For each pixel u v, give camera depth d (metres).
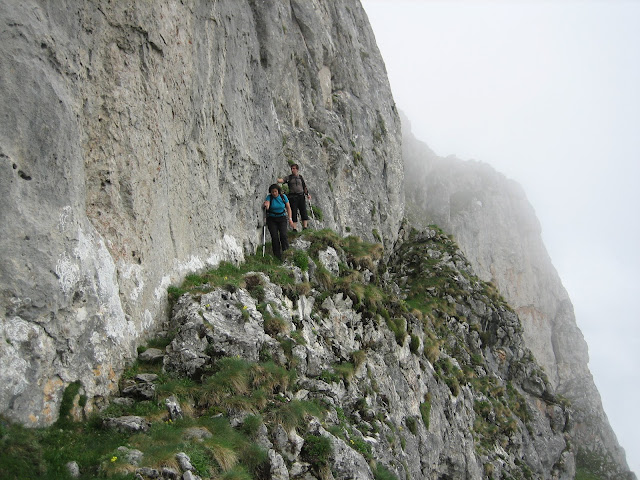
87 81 11.58
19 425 8.42
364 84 39.53
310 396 13.42
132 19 13.01
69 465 8.27
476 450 27.77
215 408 10.95
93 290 10.45
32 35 9.87
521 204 87.12
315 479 10.93
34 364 8.90
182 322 12.80
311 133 29.02
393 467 15.37
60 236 9.73
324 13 36.66
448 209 77.88
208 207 16.78
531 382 42.81
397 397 19.19
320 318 17.59
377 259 23.88
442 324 37.16
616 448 66.75
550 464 40.03
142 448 8.96
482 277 75.50
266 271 17.11
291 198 22.91
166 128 14.34
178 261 14.55
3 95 9.13
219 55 18.34
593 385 75.75
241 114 20.06
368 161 36.22
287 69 27.80
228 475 9.17
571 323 82.12
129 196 12.38
